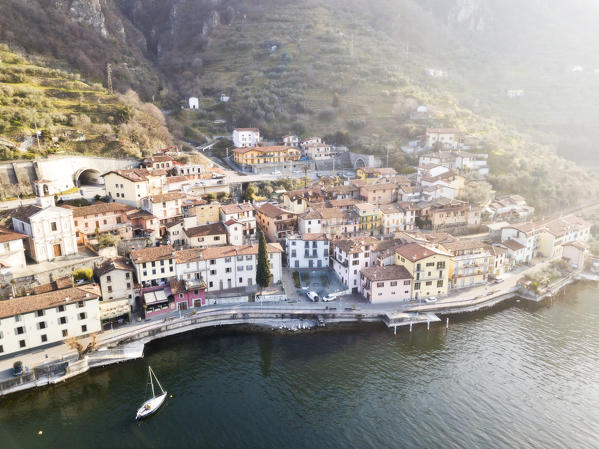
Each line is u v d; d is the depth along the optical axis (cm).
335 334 9562
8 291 8638
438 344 9231
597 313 10662
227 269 10638
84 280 9631
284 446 6594
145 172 13688
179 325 9456
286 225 12812
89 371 8150
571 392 7812
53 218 9925
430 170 17225
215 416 7150
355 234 13350
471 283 11650
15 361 7888
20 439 6588
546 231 13550
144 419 7050
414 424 7038
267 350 8962
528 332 9762
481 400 7588
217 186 15150
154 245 11544
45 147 14150
